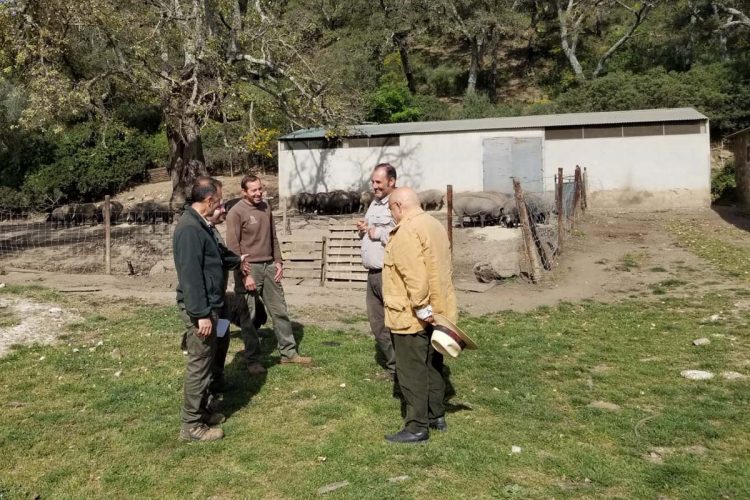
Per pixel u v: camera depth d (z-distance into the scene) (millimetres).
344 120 20219
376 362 6316
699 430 4621
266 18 19875
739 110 27375
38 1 16609
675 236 15406
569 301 9531
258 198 5965
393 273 4465
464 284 10633
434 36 47312
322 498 3709
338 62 35969
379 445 4375
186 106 18594
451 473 3973
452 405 5215
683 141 20797
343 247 10570
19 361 6387
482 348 6930
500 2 40812
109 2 18016
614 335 7473
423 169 22984
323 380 5785
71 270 12609
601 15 42406
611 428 4691
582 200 19609
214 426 4762
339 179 23984
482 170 22359
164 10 18172
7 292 9594
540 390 5578
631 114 22734
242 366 6160
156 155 33781
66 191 29484
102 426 4781
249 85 23891
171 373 6012
